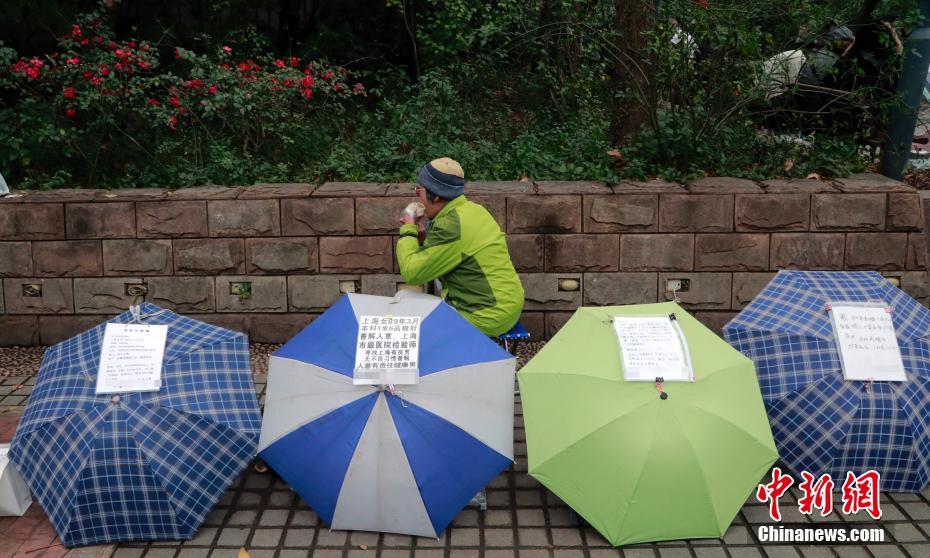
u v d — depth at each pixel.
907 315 4.27
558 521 4.00
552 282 6.25
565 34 7.63
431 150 6.93
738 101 6.66
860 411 3.97
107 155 6.98
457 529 3.93
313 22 10.35
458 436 3.68
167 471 3.69
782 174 6.66
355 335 3.84
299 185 6.42
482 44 7.95
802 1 6.67
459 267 4.57
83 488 3.65
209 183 6.66
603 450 3.64
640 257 6.21
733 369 3.90
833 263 6.20
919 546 3.78
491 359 3.90
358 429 3.67
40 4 8.39
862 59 7.04
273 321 6.34
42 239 6.25
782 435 4.10
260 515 4.05
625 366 3.75
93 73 6.67
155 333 3.96
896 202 6.11
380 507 3.71
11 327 6.37
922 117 8.43
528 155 6.77
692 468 3.59
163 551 3.76
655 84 6.62
